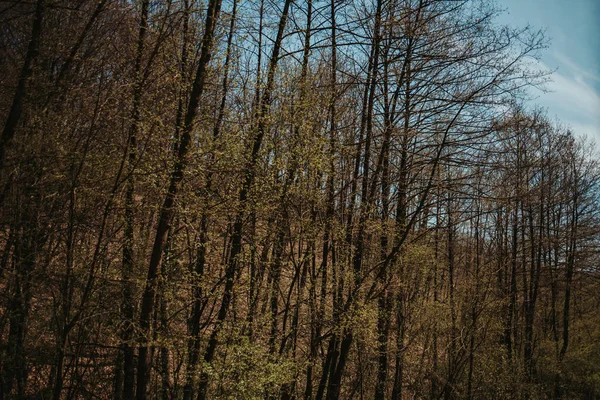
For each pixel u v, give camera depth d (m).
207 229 8.83
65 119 7.34
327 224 10.08
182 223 8.35
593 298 25.86
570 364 20.72
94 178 7.39
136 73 7.66
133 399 8.35
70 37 8.73
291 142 9.12
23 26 8.77
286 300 10.44
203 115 8.62
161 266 8.27
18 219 7.00
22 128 7.15
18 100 7.11
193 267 8.84
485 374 16.00
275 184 9.01
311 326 10.30
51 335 8.17
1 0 7.59
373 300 11.11
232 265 8.87
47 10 8.45
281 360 9.28
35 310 7.91
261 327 9.32
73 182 6.88
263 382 8.55
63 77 7.96
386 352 12.09
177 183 7.70
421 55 11.61
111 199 7.15
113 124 7.86
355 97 11.98
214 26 8.38
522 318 20.70
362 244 11.20
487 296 15.85
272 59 9.75
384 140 12.01
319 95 9.80
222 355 9.16
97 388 8.99
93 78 8.37
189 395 9.36
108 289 7.95
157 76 8.09
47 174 7.15
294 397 10.91
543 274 22.94
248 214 8.80
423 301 14.63
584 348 21.42
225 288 8.94
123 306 8.01
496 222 18.77
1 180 6.77
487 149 11.74
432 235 13.90
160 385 10.32
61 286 7.32
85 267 7.43
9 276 7.21
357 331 10.12
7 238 7.22
